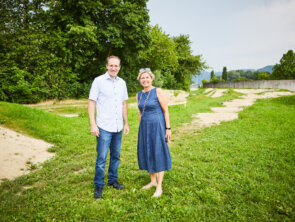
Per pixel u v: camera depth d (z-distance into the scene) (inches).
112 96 108.4
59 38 628.4
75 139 226.1
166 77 1530.5
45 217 88.4
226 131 258.2
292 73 1860.2
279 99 633.6
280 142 203.8
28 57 604.1
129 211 94.5
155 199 101.7
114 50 851.4
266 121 310.5
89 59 834.8
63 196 105.5
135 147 203.2
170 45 1099.9
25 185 121.5
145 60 1138.0
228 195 105.7
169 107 540.4
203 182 121.0
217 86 1911.9
